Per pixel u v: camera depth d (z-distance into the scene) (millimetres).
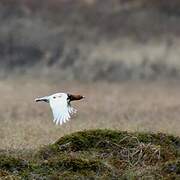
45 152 12430
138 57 37656
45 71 36906
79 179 11250
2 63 37875
